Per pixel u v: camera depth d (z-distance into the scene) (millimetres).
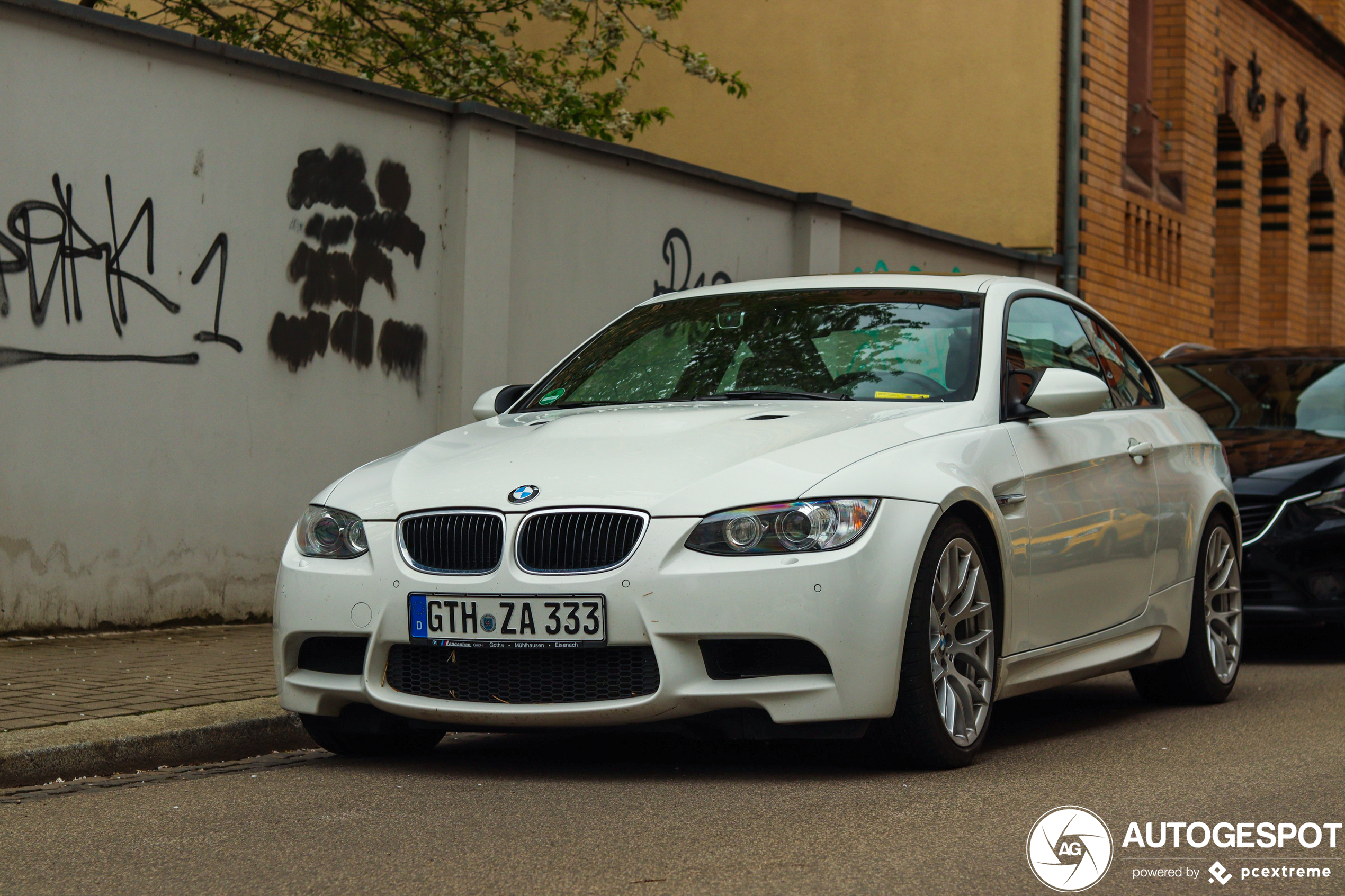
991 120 16047
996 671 5148
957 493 4863
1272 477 8422
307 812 4391
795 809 4309
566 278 10266
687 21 17094
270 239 8469
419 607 4754
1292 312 24094
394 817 4301
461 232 9398
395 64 12672
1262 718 6262
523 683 4695
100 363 7668
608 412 5512
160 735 5277
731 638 4516
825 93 16672
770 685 4543
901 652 4633
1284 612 8242
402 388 9219
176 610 8039
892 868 3635
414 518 4855
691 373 5844
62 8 7395
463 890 3488
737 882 3512
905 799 4445
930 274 6293
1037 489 5402
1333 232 25828
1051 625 5480
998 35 16016
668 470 4711
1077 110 15953
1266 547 8273
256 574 8438
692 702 4531
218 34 12555
